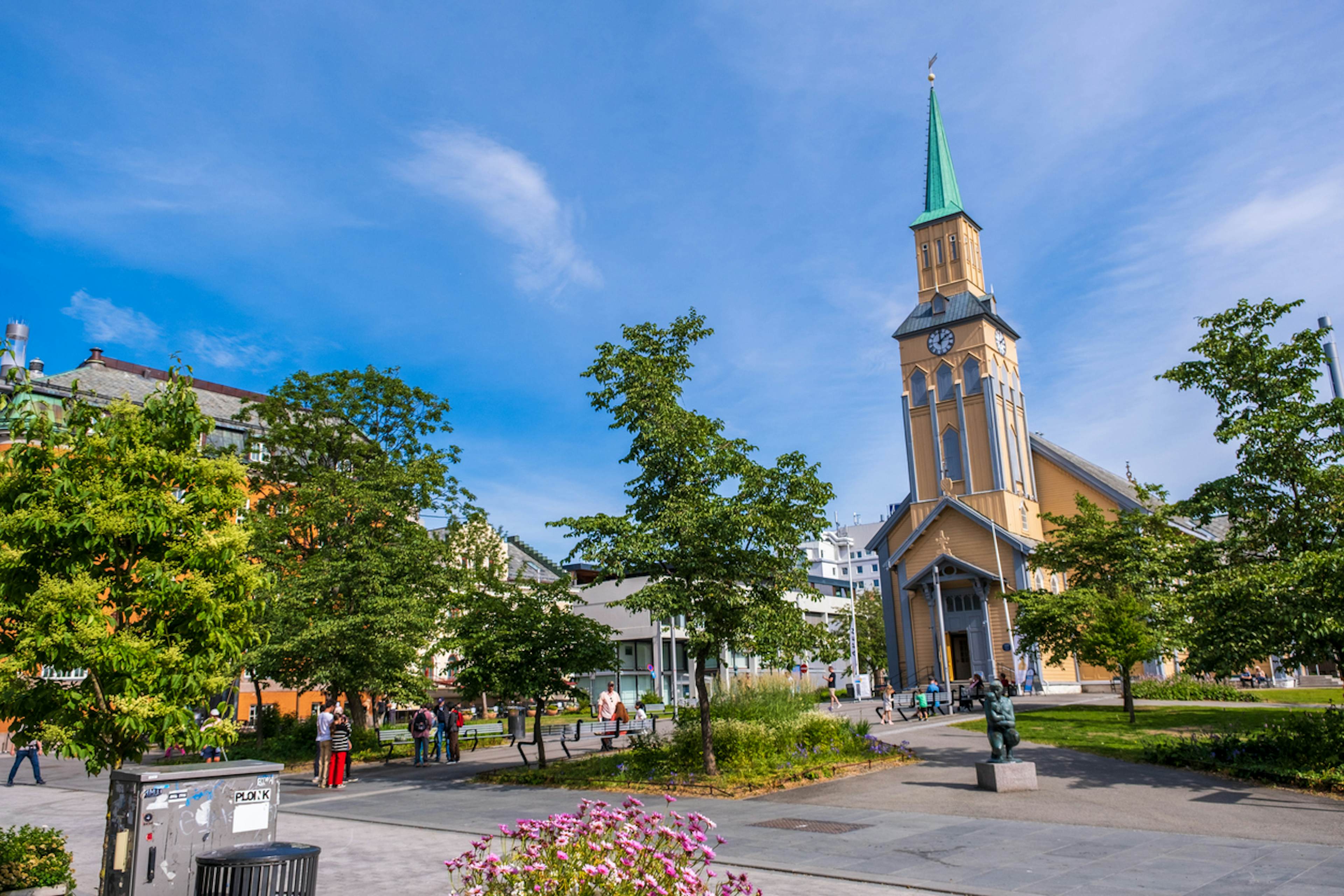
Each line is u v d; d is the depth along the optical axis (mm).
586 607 59406
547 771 19641
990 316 48719
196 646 9320
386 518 28297
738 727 19109
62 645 8164
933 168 53844
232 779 7492
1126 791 14750
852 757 19016
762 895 8633
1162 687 36719
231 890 6020
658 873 6137
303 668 25750
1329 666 48781
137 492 9016
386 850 11664
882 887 9070
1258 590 15078
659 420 18312
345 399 30562
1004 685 36562
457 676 20766
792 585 18047
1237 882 8859
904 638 47094
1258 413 17109
